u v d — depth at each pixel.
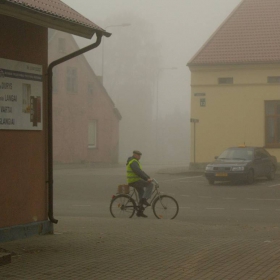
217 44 36.28
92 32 11.77
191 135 35.88
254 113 34.84
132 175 15.98
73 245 10.64
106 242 11.05
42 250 10.10
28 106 11.42
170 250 10.12
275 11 38.06
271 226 14.55
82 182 28.48
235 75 35.09
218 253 9.73
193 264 8.84
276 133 34.62
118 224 14.12
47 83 11.98
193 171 33.81
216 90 35.34
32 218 11.57
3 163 10.77
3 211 10.78
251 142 34.88
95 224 14.05
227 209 18.38
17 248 10.22
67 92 48.47
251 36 36.44
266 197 21.80
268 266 8.59
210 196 22.16
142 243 10.96
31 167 11.52
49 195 11.97
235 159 27.59
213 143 35.41
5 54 10.88
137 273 8.27
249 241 11.22
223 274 8.11
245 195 22.45
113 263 8.97
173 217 15.88
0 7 9.55
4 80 10.82
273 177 29.52
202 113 35.56
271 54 34.88
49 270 8.47
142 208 15.98
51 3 11.62
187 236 12.27
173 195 22.45
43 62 11.89
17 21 11.18
